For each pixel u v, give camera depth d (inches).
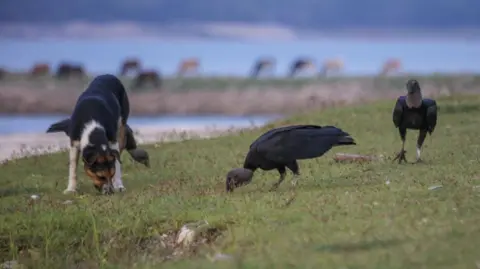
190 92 2283.5
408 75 2362.2
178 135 1155.9
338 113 960.9
